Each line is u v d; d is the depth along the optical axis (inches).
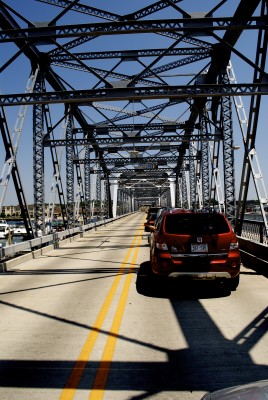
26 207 621.3
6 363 173.8
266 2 452.4
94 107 1067.9
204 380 153.0
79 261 561.0
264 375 156.6
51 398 140.3
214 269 295.9
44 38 475.2
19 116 595.8
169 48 502.3
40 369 166.4
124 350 188.1
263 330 215.3
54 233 790.5
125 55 745.6
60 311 268.7
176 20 462.9
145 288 344.2
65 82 888.3
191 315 250.1
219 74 751.7
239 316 245.4
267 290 325.7
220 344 194.9
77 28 472.4
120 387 148.2
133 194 4825.3
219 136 850.1
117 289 341.7
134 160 1536.7
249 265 476.7
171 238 301.6
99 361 174.6
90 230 1251.8
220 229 305.7
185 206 1907.0
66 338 207.8
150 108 1120.8
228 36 639.1
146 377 156.8
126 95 516.1
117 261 544.4
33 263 554.3
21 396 142.0
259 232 524.7
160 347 191.8
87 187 1429.6
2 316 258.7
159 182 3102.9
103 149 1475.1
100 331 219.1
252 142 510.9
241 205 581.6
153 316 249.3
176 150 1620.3
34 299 311.4
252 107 510.9
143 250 685.3
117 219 2423.7
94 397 140.2
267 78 483.8
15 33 483.2
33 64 728.3
